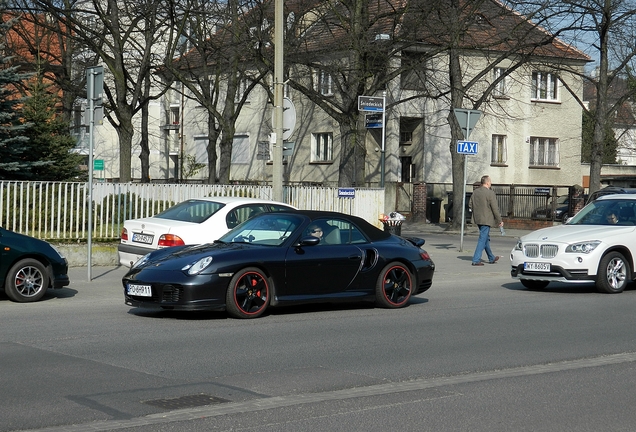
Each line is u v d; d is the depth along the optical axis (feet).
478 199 66.33
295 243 38.09
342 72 91.86
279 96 58.44
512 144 157.99
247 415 20.75
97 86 50.21
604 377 26.25
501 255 75.82
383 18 99.30
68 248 58.54
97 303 43.06
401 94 142.20
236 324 35.81
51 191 58.44
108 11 93.56
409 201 140.26
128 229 49.83
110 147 184.96
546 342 32.58
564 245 48.29
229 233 40.32
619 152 229.45
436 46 102.58
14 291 42.34
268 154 126.00
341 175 92.99
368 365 27.53
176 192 64.13
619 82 143.74
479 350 30.63
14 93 76.07
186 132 181.16
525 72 126.52
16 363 26.99
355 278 39.63
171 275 35.50
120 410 21.07
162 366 26.78
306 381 24.89
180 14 90.33
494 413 21.49
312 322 36.81
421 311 41.14
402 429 19.77
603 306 43.65
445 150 151.02
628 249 49.21
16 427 19.35
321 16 90.94
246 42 86.02
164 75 113.19
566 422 20.77
